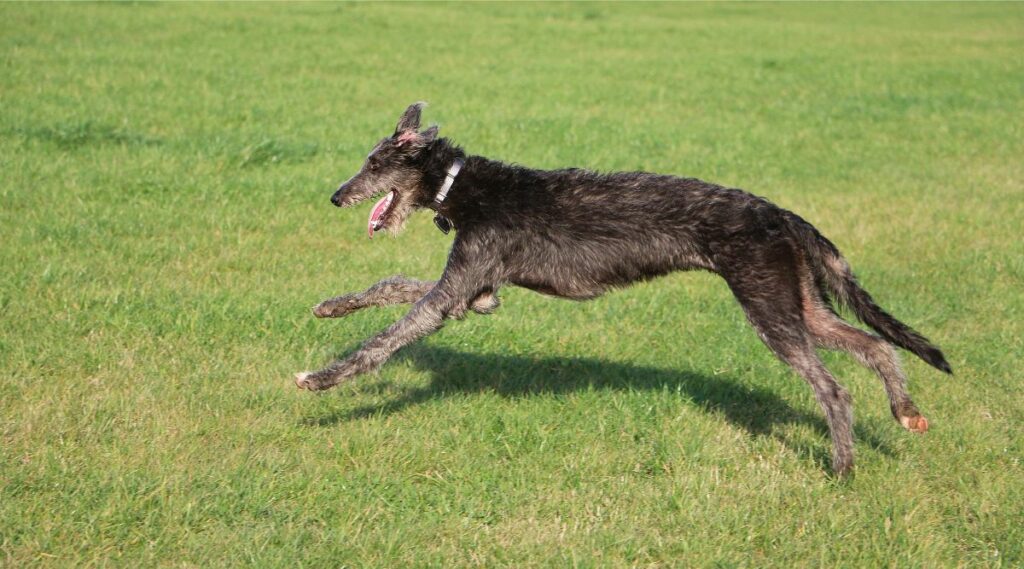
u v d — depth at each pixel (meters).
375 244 10.74
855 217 12.26
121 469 5.87
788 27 33.03
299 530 5.38
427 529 5.48
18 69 18.28
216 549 5.18
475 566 5.19
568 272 6.43
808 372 6.00
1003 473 6.22
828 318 6.19
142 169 12.48
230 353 7.73
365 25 27.84
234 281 9.27
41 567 4.97
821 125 18.00
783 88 21.66
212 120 15.52
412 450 6.28
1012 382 7.62
